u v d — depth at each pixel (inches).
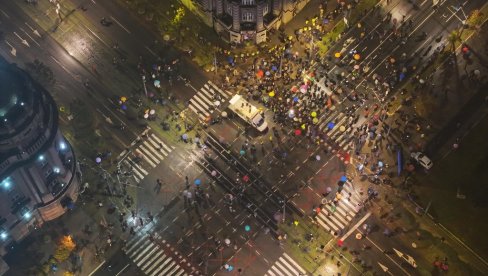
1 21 7701.8
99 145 7209.6
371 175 7071.9
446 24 7618.1
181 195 7037.4
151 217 6958.7
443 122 7258.9
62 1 7755.9
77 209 6983.3
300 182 7066.9
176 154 7190.0
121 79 7480.3
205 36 7623.0
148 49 7608.3
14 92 5846.5
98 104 7377.0
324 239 6860.2
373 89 7381.9
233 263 6791.3
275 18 7426.2
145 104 7377.0
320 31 7603.4
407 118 7273.6
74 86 7445.9
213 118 7317.9
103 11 7751.0
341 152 7165.4
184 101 7391.7
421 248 6825.8
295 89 7347.4
